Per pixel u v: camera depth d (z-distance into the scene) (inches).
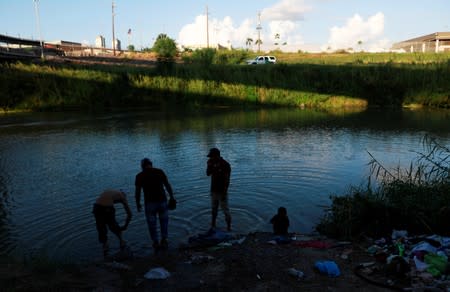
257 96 1726.1
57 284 232.8
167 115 1357.0
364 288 226.4
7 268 257.3
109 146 789.9
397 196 353.4
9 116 1392.7
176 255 292.4
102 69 1791.3
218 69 1825.8
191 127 1046.4
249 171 561.0
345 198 375.6
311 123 1102.4
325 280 237.9
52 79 1685.5
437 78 1644.9
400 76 1673.2
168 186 319.3
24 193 481.4
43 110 1592.0
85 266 274.7
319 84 1710.1
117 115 1375.5
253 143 791.1
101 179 540.4
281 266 259.8
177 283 241.0
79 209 417.1
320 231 348.2
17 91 1611.7
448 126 1005.2
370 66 1813.5
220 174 350.9
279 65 1855.3
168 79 1744.6
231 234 339.3
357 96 1679.4
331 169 569.6
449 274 237.5
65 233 352.2
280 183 497.4
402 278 234.5
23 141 870.4
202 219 378.9
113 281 246.2
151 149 748.0
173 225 365.1
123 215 394.9
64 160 667.4
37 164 642.2
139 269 266.1
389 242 297.9
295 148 733.3
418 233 316.5
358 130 956.6
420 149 706.2
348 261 268.7
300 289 227.0
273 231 347.3
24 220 387.5
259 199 435.2
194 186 490.0
